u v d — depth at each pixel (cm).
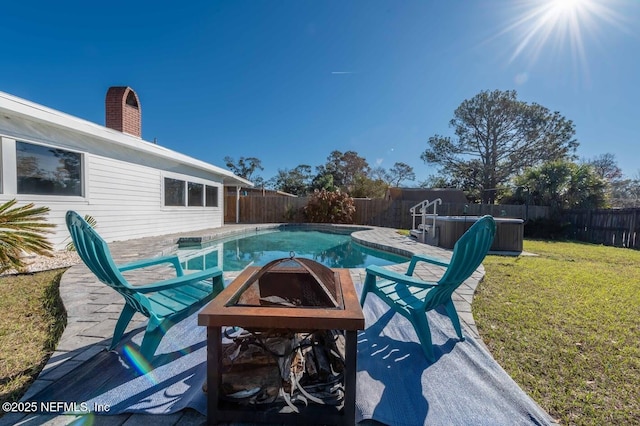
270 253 764
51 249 369
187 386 169
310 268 180
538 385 178
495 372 188
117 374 179
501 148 1906
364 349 216
